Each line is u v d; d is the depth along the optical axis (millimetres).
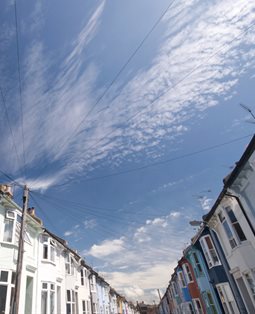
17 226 15445
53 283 18203
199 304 25688
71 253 24422
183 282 31359
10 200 14758
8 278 13117
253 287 13953
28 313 15070
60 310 18906
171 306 49969
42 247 18562
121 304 54188
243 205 12945
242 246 13773
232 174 12562
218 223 17172
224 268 17375
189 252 25516
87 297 27047
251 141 10578
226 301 18062
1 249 13617
